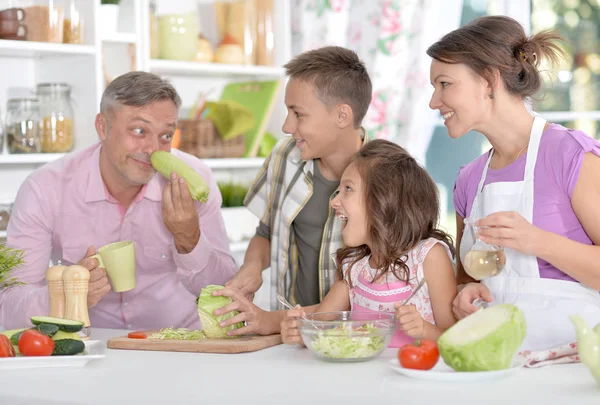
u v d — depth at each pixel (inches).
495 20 69.5
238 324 75.1
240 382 57.3
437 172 183.8
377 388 53.9
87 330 73.4
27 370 62.7
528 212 67.9
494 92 68.6
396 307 64.8
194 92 149.3
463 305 66.1
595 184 65.9
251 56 144.3
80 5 120.9
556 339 65.0
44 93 118.2
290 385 55.8
